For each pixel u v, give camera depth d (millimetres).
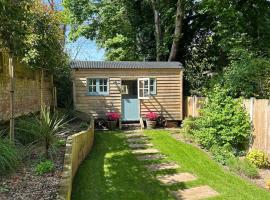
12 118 6430
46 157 6547
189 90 17172
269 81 10883
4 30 5723
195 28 21062
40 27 8766
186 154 9664
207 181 7102
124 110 15812
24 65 9594
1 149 5512
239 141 9297
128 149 10414
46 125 6754
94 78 15438
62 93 16656
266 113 8219
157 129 15133
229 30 17297
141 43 22984
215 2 17391
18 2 5352
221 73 15016
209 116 10016
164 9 20953
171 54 19922
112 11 22438
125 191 6402
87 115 13609
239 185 6832
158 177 7391
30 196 4543
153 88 16000
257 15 17781
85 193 6203
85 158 9031
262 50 15344
